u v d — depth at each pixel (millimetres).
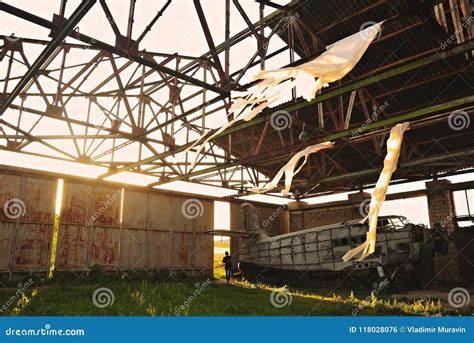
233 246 27500
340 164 24500
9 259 17766
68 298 13273
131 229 22234
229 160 16281
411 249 17484
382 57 14766
